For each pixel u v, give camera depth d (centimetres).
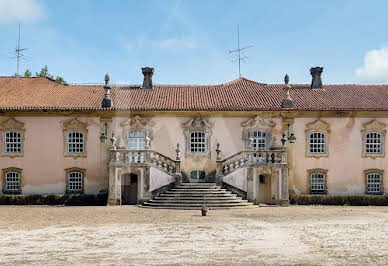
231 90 3788
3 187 3391
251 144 3275
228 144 3412
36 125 3412
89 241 1673
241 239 1714
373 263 1345
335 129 3416
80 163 3394
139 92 3741
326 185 3391
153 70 3903
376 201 3262
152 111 3394
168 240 1694
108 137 3394
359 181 3397
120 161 3161
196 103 3475
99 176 3378
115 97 3600
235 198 3008
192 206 2867
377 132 3419
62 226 2056
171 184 3161
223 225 2086
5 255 1441
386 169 3406
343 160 3409
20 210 2838
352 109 3359
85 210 2803
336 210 2847
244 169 3155
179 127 3419
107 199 3222
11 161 3394
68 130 3403
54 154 3397
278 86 3875
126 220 2275
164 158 3228
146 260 1375
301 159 3403
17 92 3634
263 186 3278
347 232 1884
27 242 1653
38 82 3894
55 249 1530
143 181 3133
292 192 3372
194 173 3400
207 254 1456
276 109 3362
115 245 1599
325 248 1552
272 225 2091
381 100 3528
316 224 2130
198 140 3428
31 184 3381
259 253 1471
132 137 3419
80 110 3366
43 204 3278
